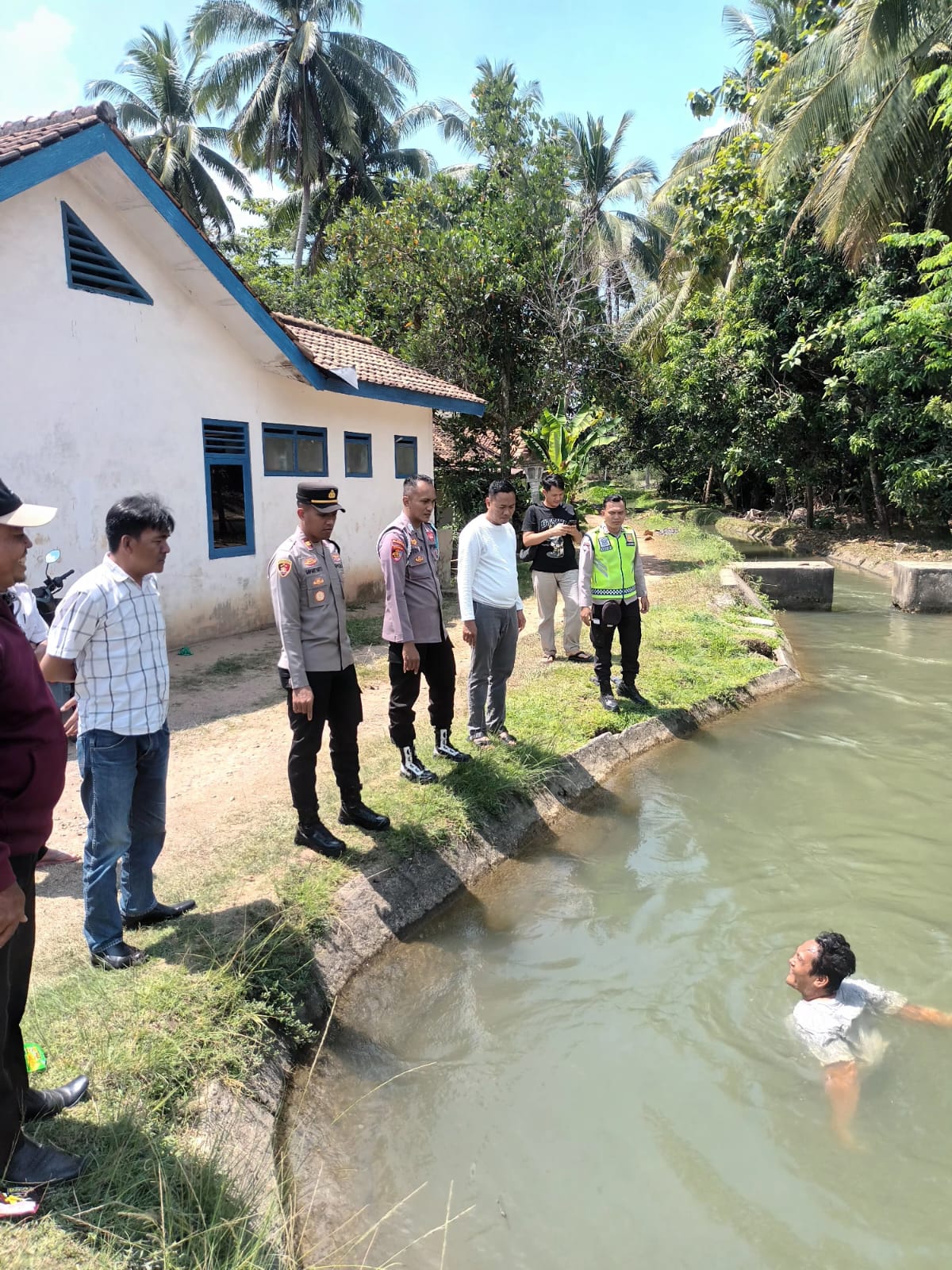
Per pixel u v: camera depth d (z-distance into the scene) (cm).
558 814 581
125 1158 256
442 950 428
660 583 1371
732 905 464
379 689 788
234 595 1014
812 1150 300
